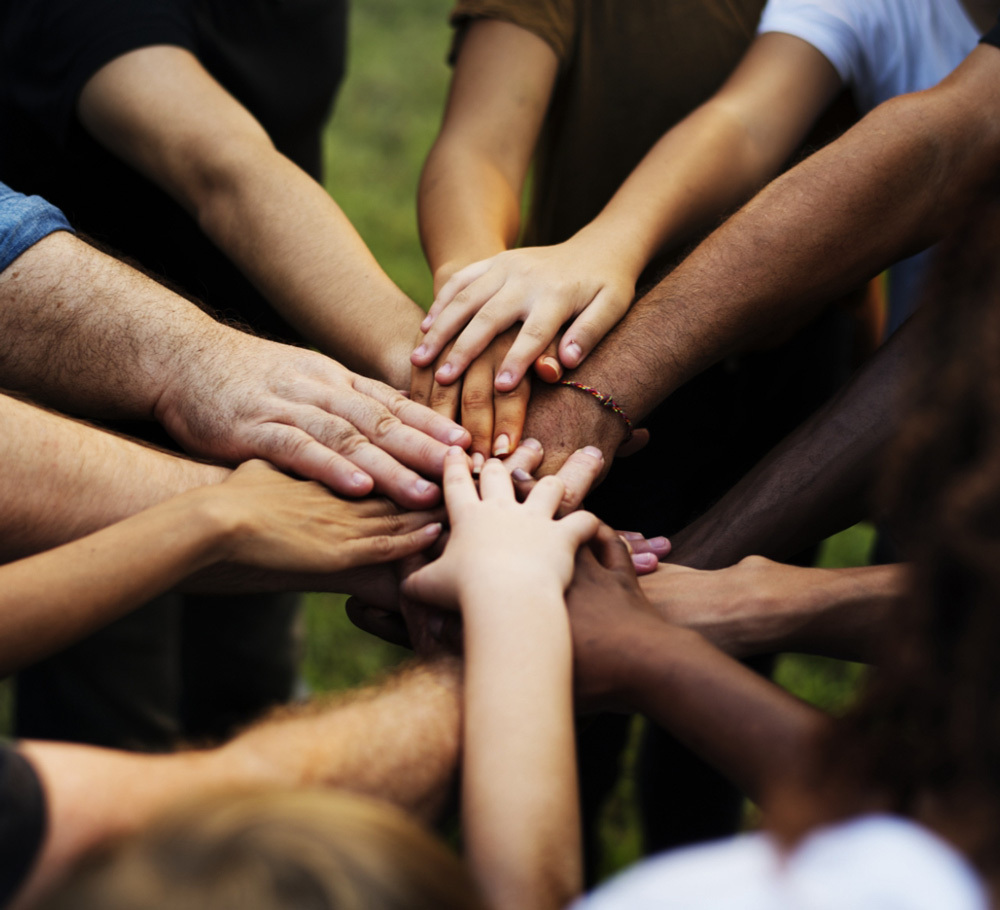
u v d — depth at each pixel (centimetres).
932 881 60
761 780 81
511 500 105
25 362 121
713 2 149
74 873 58
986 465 60
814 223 124
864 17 138
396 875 56
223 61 155
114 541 93
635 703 92
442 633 103
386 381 131
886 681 67
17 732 190
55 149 151
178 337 124
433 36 531
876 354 125
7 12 142
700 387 152
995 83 122
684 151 138
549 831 77
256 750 82
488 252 135
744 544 120
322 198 140
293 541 104
